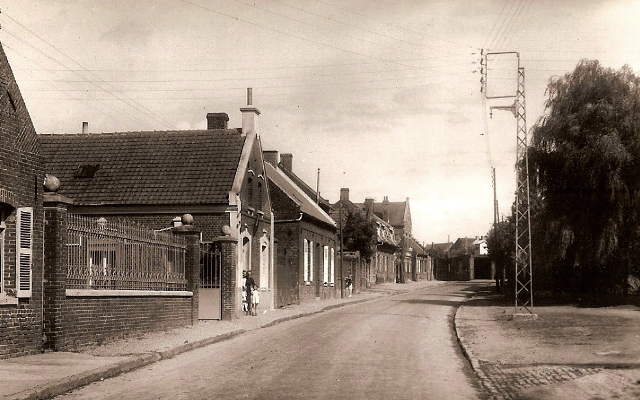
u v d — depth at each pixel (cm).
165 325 2067
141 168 2877
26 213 1438
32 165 1474
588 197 3297
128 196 2748
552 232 3375
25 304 1429
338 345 1773
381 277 7900
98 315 1669
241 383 1156
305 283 4041
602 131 3266
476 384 1188
